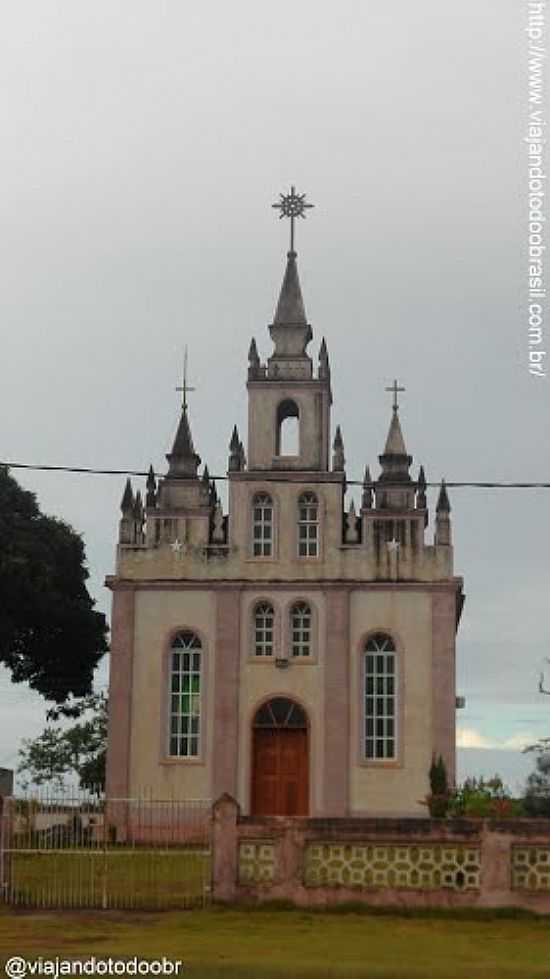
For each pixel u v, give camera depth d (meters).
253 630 50.16
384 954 23.88
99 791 72.06
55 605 59.03
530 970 22.28
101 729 78.81
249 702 49.50
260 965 22.36
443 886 28.92
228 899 29.31
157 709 49.44
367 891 29.08
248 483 51.22
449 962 23.09
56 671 62.78
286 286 53.78
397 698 49.25
